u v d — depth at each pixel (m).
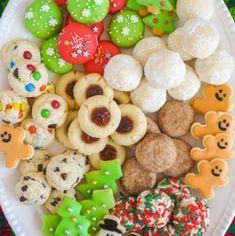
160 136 0.47
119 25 0.47
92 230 0.48
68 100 0.48
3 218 0.53
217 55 0.46
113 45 0.48
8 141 0.47
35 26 0.47
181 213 0.47
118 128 0.47
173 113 0.48
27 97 0.47
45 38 0.48
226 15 0.48
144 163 0.47
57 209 0.47
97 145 0.47
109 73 0.46
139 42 0.47
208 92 0.48
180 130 0.48
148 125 0.48
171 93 0.48
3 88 0.48
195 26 0.45
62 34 0.46
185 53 0.47
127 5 0.48
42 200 0.47
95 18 0.46
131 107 0.47
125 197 0.48
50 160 0.47
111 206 0.47
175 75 0.45
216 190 0.48
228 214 0.48
